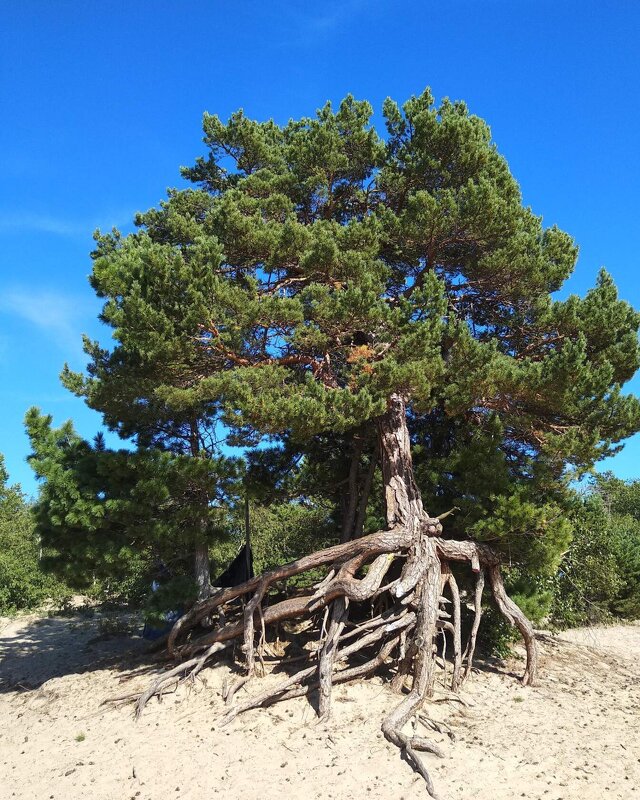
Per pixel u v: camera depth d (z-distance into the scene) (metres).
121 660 16.81
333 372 14.81
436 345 13.41
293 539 21.38
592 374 12.80
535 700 13.30
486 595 16.38
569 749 10.59
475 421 16.20
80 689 14.50
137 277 12.80
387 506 14.70
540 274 14.80
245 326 12.89
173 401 12.80
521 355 15.83
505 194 15.39
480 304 16.56
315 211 16.92
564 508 15.48
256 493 16.23
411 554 13.85
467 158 14.98
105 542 14.16
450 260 15.46
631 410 13.42
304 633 15.79
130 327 12.56
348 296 12.40
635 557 25.52
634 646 21.00
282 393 12.50
